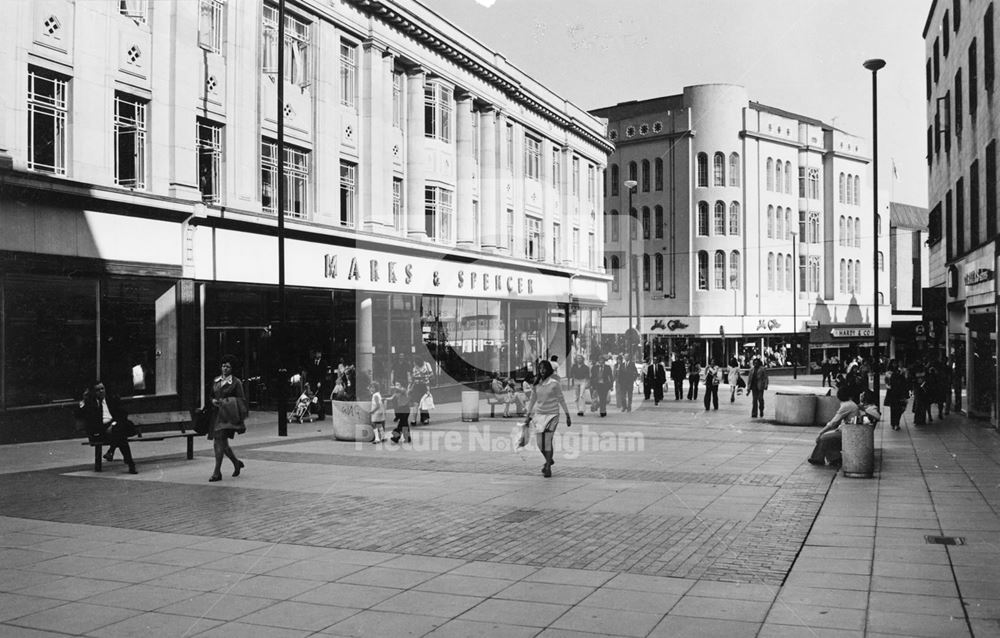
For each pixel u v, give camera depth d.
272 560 7.96
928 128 36.59
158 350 21.09
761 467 14.23
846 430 13.18
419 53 31.88
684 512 10.23
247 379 24.91
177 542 8.74
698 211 62.69
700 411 27.44
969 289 25.41
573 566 7.67
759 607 6.39
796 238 67.50
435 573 7.46
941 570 7.46
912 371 25.70
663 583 7.08
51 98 18.42
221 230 22.77
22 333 17.64
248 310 24.16
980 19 23.73
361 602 6.61
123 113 20.34
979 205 24.78
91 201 18.70
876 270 25.31
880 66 25.06
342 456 15.98
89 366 19.06
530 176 43.41
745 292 62.53
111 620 6.21
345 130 28.16
